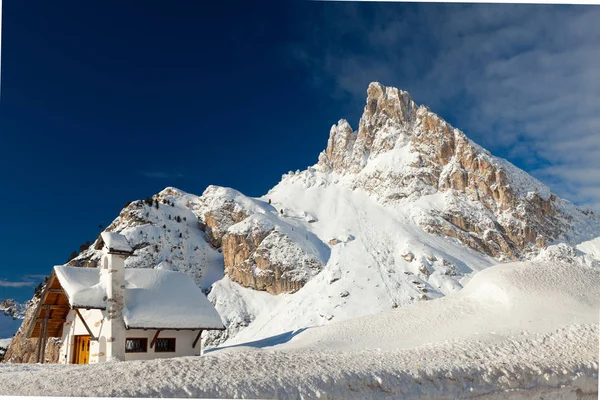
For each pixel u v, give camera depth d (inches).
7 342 6304.1
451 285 7662.4
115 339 1836.9
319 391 1003.9
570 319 1699.1
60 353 2089.1
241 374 1013.8
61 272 1984.5
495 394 1178.0
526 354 1379.2
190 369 1016.2
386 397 1067.9
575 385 1262.3
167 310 1966.0
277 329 6683.1
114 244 1907.0
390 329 1902.1
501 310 1879.9
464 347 1411.2
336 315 6466.5
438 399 1117.7
